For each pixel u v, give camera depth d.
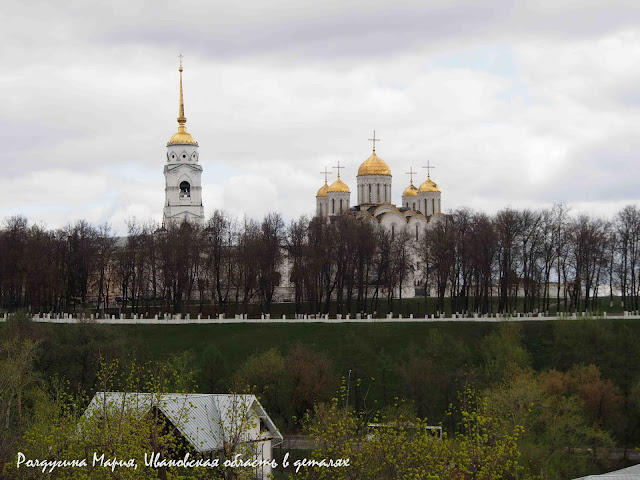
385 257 192.25
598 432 98.81
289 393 114.81
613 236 189.50
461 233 192.50
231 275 183.88
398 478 63.41
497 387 110.00
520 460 87.00
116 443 64.25
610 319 158.62
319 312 183.62
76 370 118.56
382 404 126.75
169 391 98.50
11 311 183.38
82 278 190.00
